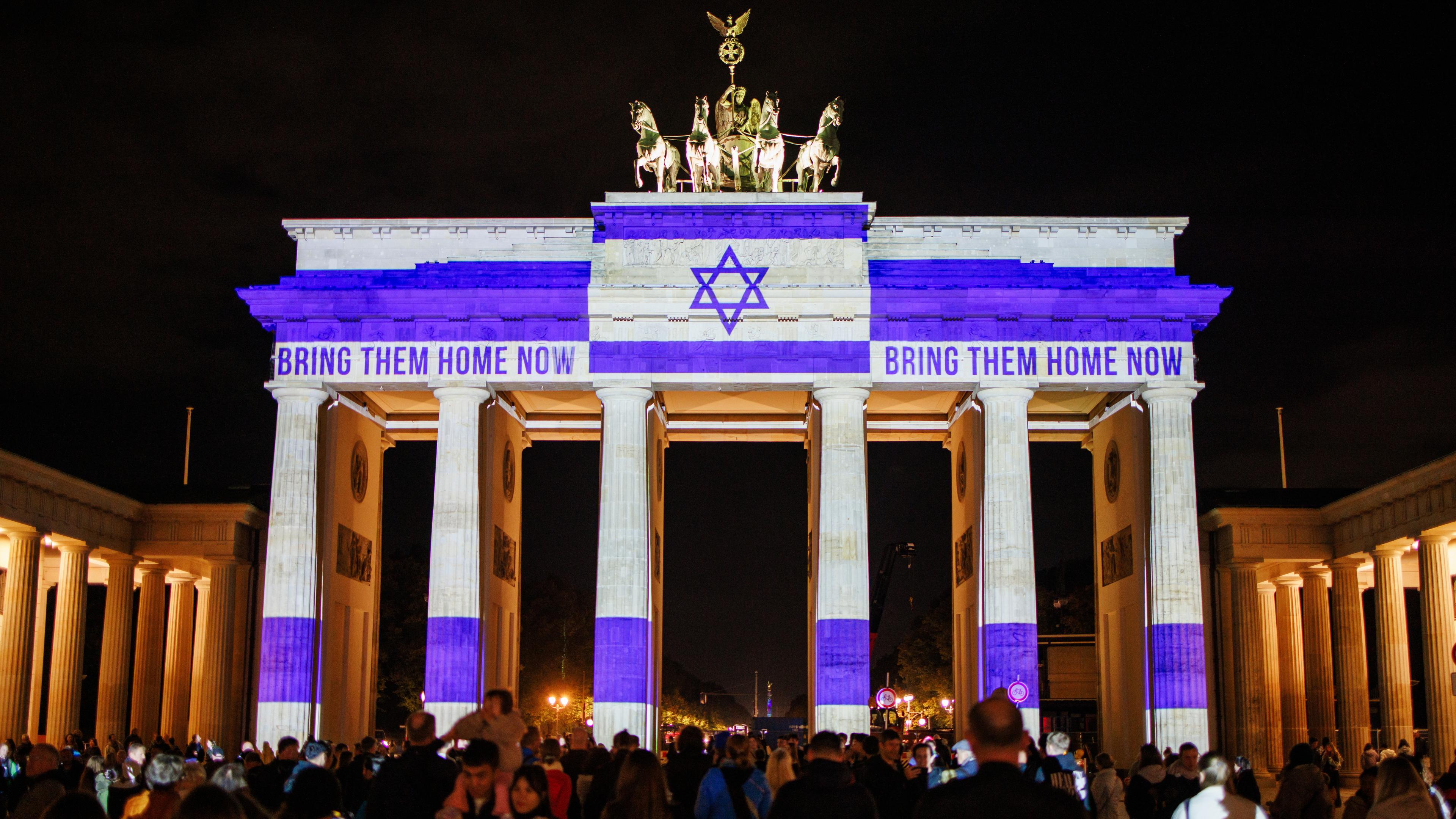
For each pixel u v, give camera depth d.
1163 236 87.31
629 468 82.62
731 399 95.25
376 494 97.12
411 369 84.00
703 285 84.25
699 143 89.12
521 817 24.12
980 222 86.94
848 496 82.12
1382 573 94.50
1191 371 83.62
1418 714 143.62
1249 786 36.97
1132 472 86.56
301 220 87.56
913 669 186.25
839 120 88.94
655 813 23.28
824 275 84.44
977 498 85.56
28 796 24.75
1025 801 13.70
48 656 141.75
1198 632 80.88
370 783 37.16
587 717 184.25
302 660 81.31
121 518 98.50
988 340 83.88
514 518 96.12
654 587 87.19
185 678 110.12
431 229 87.31
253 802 18.38
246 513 100.81
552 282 85.31
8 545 96.81
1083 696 145.88
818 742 23.02
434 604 81.81
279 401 83.94
